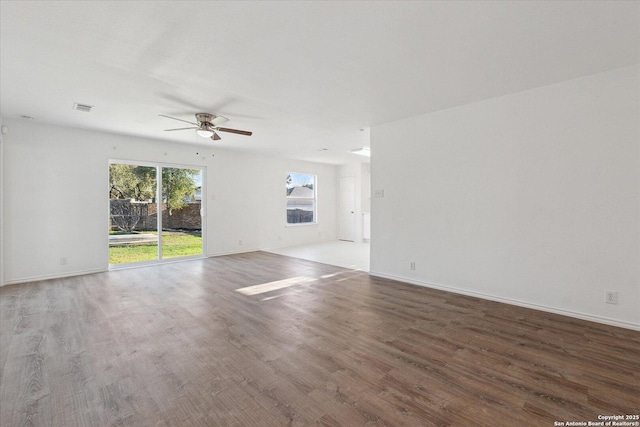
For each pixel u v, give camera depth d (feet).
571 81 10.05
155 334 8.93
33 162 14.89
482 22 6.89
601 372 6.89
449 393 6.17
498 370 7.00
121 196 18.10
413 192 14.35
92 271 16.69
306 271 17.33
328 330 9.24
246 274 16.57
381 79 10.01
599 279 9.68
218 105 12.46
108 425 5.29
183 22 6.85
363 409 5.70
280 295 12.80
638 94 8.95
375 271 16.17
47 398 5.99
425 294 12.84
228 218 22.97
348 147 21.67
